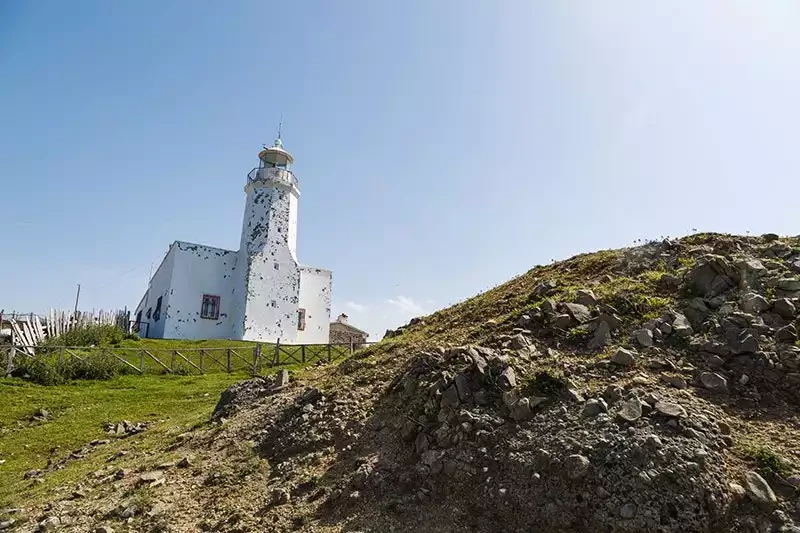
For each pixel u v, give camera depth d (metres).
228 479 8.12
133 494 8.06
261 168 37.44
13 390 17.70
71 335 25.05
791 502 5.34
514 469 6.24
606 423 6.31
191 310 33.75
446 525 6.00
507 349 8.73
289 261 35.75
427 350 10.52
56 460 11.95
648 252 11.63
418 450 7.26
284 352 27.05
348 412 9.03
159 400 17.38
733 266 9.34
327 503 6.87
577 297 9.92
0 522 7.86
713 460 5.71
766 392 6.97
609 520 5.38
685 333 8.23
